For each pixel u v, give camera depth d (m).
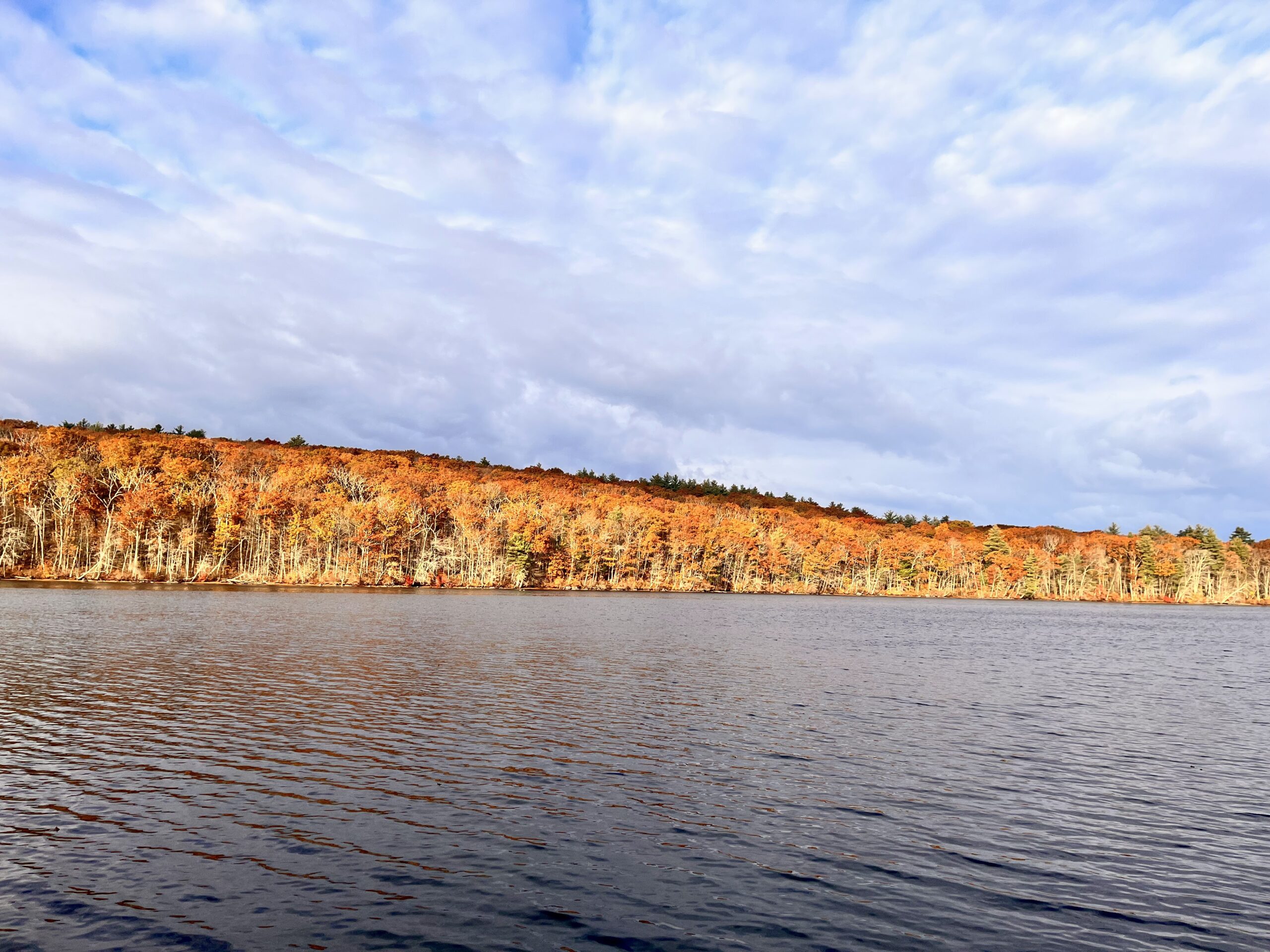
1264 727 33.47
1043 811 21.05
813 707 35.66
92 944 12.71
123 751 24.66
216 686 37.00
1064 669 54.44
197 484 161.38
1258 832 19.73
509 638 64.44
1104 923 14.55
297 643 56.03
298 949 12.73
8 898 14.30
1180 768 25.97
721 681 42.84
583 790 21.84
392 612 92.31
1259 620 139.88
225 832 17.89
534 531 185.50
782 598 197.12
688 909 14.69
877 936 13.80
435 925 13.74
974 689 42.84
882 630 88.44
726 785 22.69
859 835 18.84
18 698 33.22
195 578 147.50
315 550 168.38
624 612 109.25
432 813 19.55
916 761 25.94
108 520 145.00
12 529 140.75
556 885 15.59
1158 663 59.84
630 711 33.31
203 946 12.73
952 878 16.47
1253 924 14.59
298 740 26.67
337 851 16.97
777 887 15.78
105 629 62.62
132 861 16.16
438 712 32.09
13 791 20.47
